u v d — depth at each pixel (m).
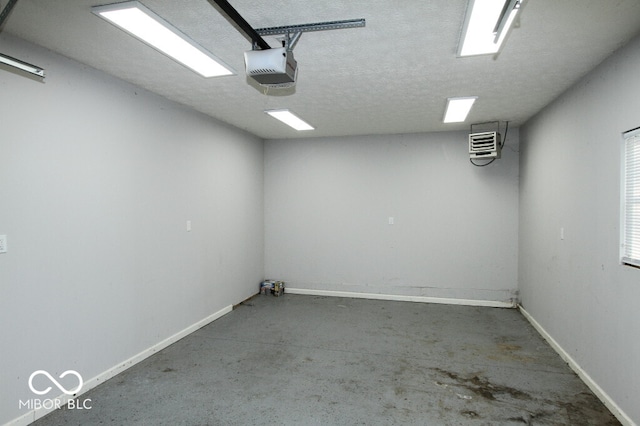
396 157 5.63
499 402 2.72
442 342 3.90
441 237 5.48
